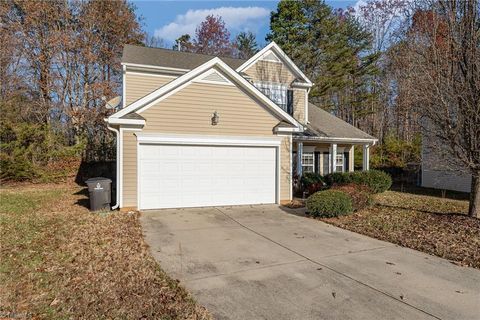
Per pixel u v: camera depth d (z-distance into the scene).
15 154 16.61
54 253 5.82
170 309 3.86
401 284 4.69
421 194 15.40
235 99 11.00
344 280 4.82
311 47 29.89
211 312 3.81
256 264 5.50
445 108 8.06
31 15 19.95
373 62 30.95
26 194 14.00
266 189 11.63
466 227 7.76
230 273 5.08
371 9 32.44
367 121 32.97
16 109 18.47
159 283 4.61
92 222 8.30
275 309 3.91
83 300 4.05
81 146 18.77
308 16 30.44
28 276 4.77
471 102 7.84
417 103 8.74
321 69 29.75
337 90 30.47
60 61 21.17
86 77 22.33
